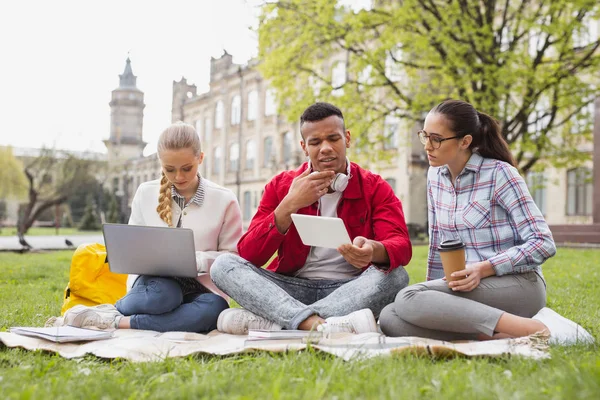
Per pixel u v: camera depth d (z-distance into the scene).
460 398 1.99
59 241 25.28
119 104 85.81
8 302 5.95
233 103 43.00
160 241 3.61
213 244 4.22
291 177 3.97
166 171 3.99
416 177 28.02
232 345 3.13
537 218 3.30
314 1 16.62
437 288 3.18
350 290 3.47
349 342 2.96
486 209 3.44
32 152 69.69
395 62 16.80
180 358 2.82
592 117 18.59
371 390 2.11
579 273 8.77
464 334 3.07
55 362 2.75
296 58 17.50
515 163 3.57
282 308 3.35
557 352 2.70
